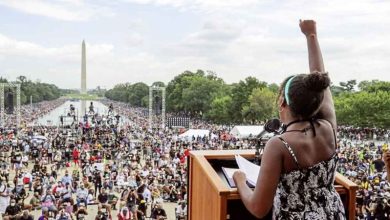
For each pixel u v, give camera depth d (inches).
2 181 916.0
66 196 847.1
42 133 2434.8
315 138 95.3
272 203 94.2
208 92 4569.4
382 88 3759.8
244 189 101.4
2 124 3216.0
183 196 876.6
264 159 94.5
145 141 2065.7
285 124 101.3
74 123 3540.8
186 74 5994.1
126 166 1376.7
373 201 593.9
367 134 2886.3
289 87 97.7
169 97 5644.7
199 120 4471.0
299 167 92.8
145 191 911.7
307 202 93.4
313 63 120.6
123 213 750.5
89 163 1365.7
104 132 2559.1
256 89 3127.5
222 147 1722.4
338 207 96.7
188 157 147.7
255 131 1977.1
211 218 117.5
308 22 125.2
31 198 961.5
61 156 1599.4
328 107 106.7
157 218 730.8
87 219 882.8
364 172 1010.1
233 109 3415.4
